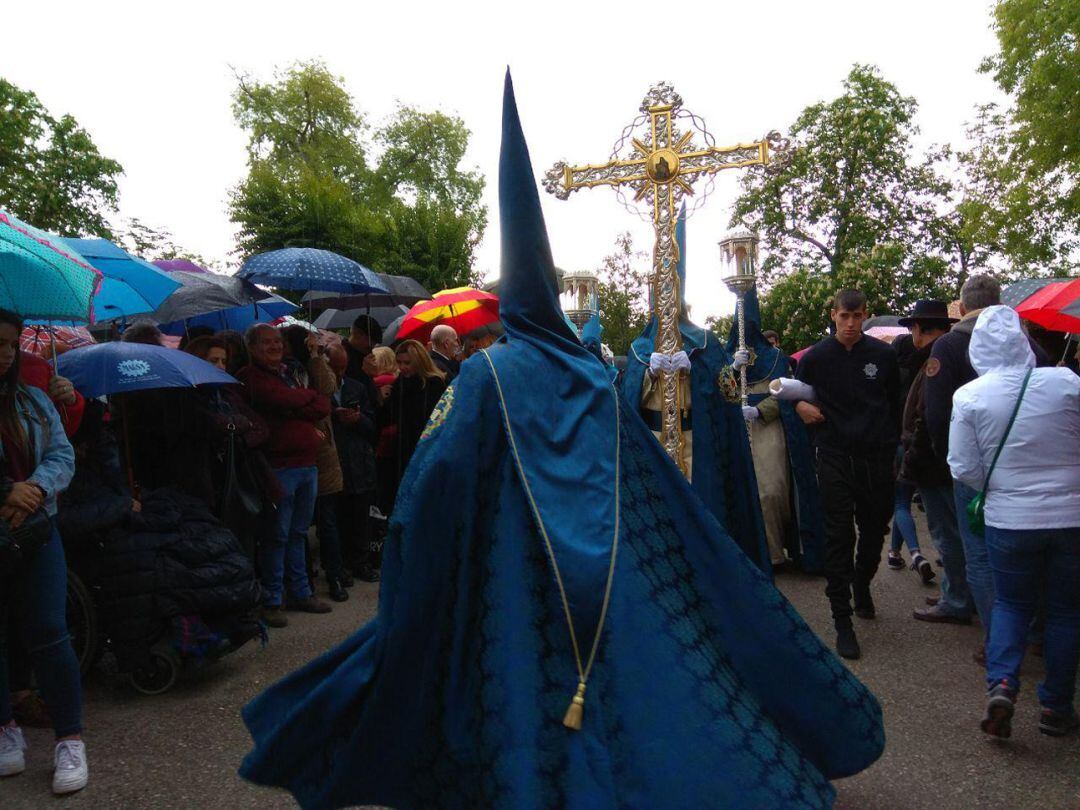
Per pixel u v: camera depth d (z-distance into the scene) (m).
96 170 23.64
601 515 2.47
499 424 2.52
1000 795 3.14
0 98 21.77
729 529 5.11
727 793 2.19
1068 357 6.23
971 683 4.28
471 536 2.47
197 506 4.59
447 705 2.43
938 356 4.45
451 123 41.09
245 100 37.19
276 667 4.68
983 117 24.94
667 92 5.14
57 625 3.30
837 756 2.62
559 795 2.14
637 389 5.48
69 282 3.61
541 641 2.33
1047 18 17.75
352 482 6.57
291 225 24.14
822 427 4.96
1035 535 3.50
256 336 5.52
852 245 27.27
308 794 2.51
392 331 9.70
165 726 3.88
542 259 2.67
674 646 2.42
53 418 3.46
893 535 6.84
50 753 3.61
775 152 4.97
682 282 5.27
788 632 2.63
